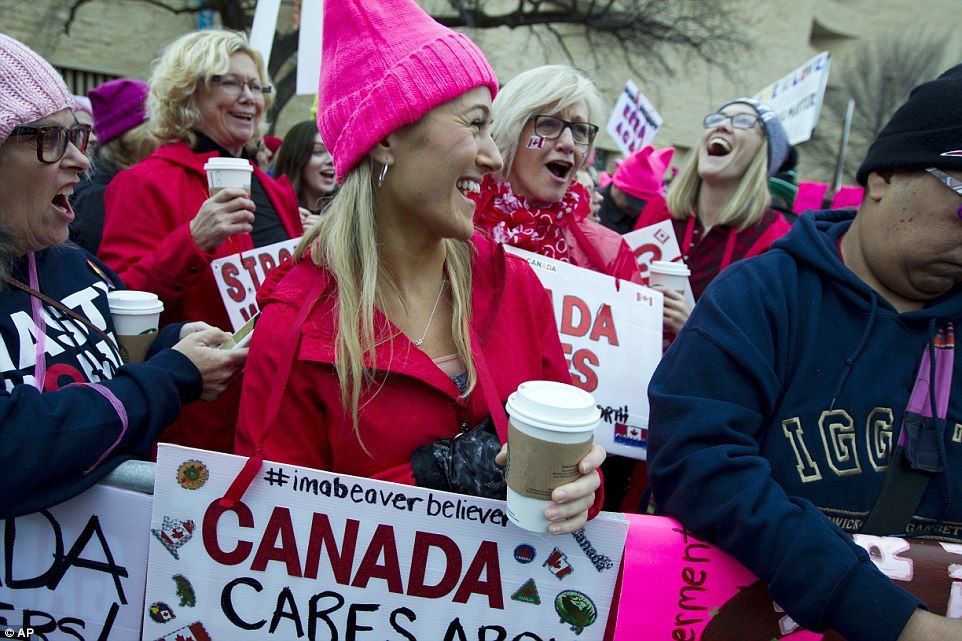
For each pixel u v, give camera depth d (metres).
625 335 2.49
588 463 1.24
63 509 1.44
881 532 1.46
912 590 1.37
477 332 1.58
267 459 1.43
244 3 12.44
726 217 3.40
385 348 1.45
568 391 1.27
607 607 1.40
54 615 1.48
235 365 1.72
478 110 1.43
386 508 1.38
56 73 1.53
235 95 2.90
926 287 1.48
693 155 3.68
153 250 2.63
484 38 17.12
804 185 8.33
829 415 1.46
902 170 1.42
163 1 13.27
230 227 2.46
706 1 18.80
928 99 1.38
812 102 5.75
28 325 1.50
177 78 2.82
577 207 2.84
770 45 19.92
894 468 1.46
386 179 1.47
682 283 2.77
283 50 11.77
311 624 1.42
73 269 1.76
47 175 1.49
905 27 22.44
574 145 2.49
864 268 1.55
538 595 1.40
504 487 1.36
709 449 1.36
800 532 1.26
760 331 1.46
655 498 1.49
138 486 1.43
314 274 1.52
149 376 1.54
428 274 1.58
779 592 1.27
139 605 1.46
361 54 1.43
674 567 1.41
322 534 1.39
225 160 2.46
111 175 3.49
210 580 1.41
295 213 3.40
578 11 16.73
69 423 1.35
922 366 1.48
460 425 1.51
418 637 1.42
